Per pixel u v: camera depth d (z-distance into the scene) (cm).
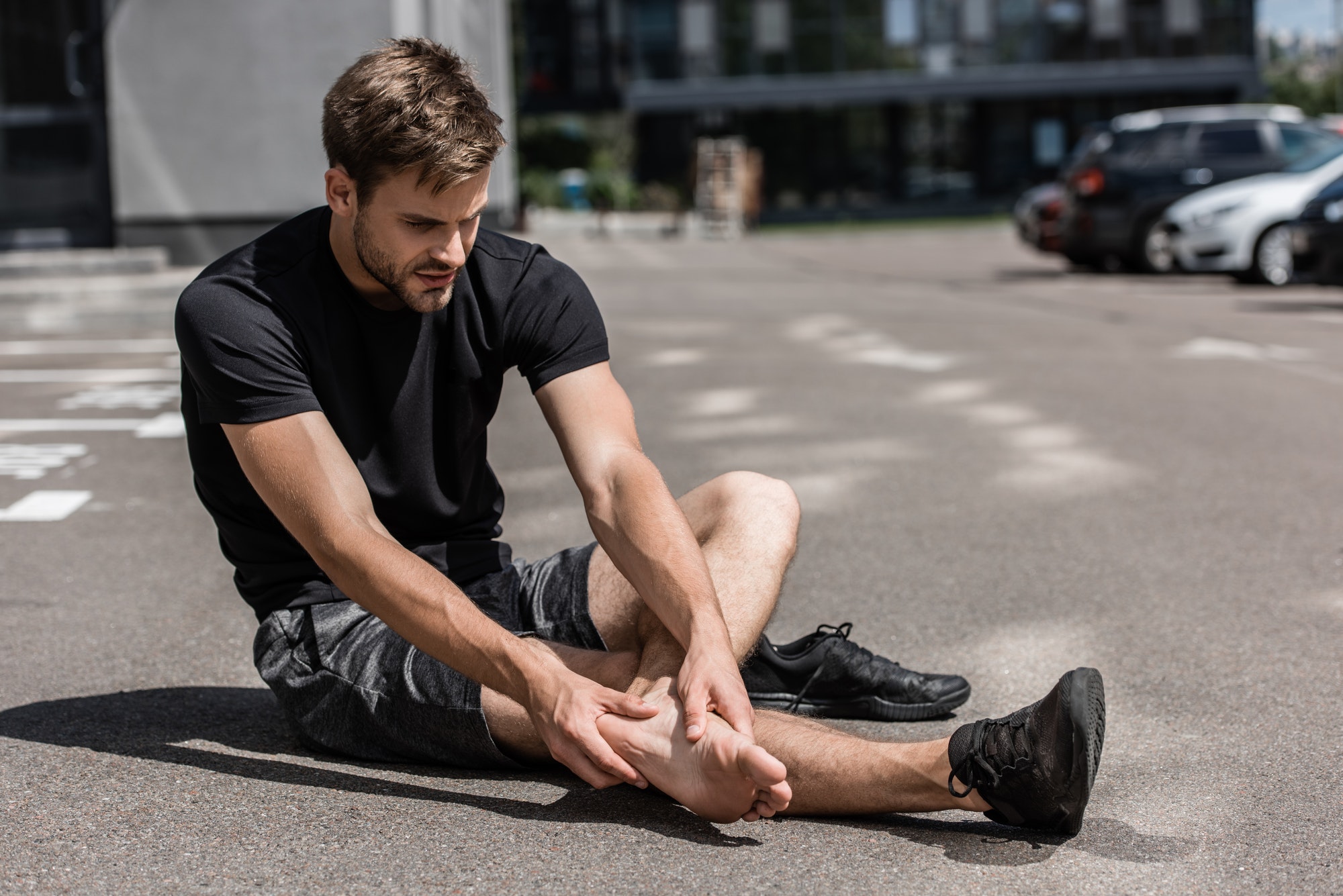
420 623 203
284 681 236
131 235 1223
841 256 2100
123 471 537
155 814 215
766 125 3516
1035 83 3369
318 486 207
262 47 1198
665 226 3005
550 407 233
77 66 1201
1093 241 1573
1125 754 248
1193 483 511
